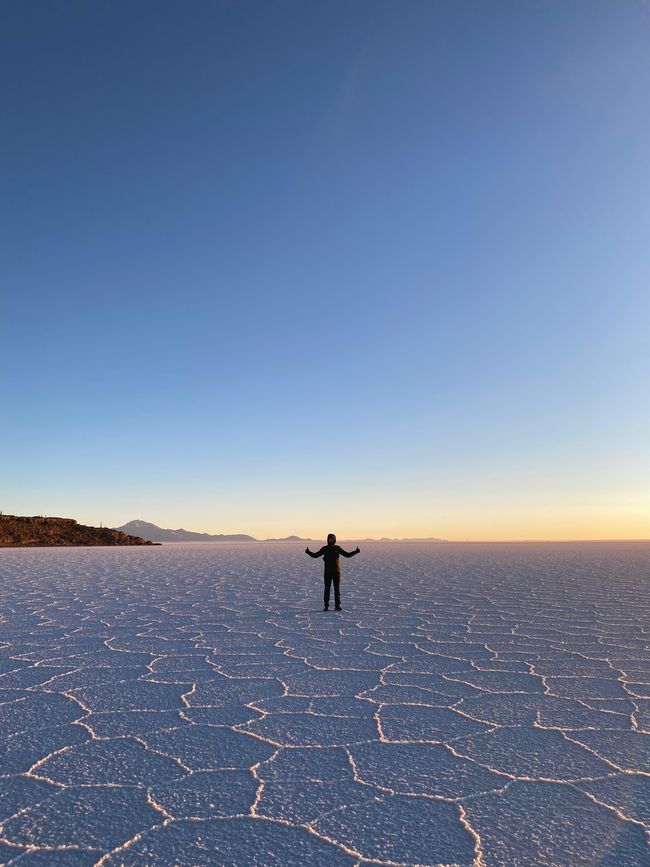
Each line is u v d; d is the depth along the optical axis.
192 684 5.21
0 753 3.60
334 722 4.18
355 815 2.80
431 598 11.86
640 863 2.40
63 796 3.01
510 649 6.73
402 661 6.12
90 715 4.34
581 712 4.41
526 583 15.16
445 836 2.61
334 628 8.23
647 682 5.26
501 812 2.84
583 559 29.25
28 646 6.94
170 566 24.75
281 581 16.80
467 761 3.47
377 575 18.45
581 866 2.38
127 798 2.98
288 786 3.12
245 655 6.43
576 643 7.06
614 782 3.18
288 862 2.40
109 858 2.43
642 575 17.83
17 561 28.05
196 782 3.17
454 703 4.64
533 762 3.46
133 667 5.87
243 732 3.98
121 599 11.89
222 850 2.49
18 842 2.56
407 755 3.56
